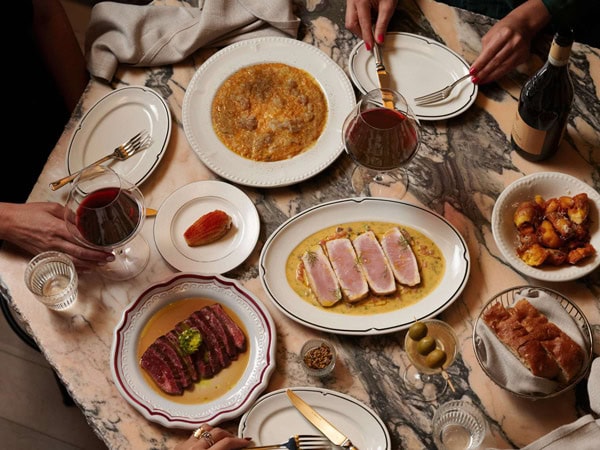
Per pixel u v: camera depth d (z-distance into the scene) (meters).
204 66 1.98
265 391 1.59
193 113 1.92
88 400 1.60
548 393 1.48
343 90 1.94
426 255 1.70
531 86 1.65
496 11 2.42
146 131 1.93
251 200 1.81
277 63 1.99
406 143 1.61
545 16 1.94
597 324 1.60
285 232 1.74
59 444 2.61
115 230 1.58
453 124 1.90
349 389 1.58
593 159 1.81
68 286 1.69
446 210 1.78
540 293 1.56
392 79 1.96
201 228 1.73
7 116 2.25
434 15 2.07
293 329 1.65
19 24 2.14
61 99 2.40
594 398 1.44
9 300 1.72
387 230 1.74
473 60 2.00
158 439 1.55
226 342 1.61
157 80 2.03
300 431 1.53
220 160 1.85
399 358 1.60
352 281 1.66
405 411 1.55
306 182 1.84
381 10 2.00
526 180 1.71
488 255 1.71
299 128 1.88
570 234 1.62
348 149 1.68
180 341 1.60
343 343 1.63
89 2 3.35
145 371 1.61
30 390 2.69
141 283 1.73
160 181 1.86
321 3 2.12
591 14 2.32
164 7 2.08
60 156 1.92
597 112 1.88
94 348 1.66
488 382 1.56
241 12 2.05
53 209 1.76
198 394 1.58
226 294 1.67
